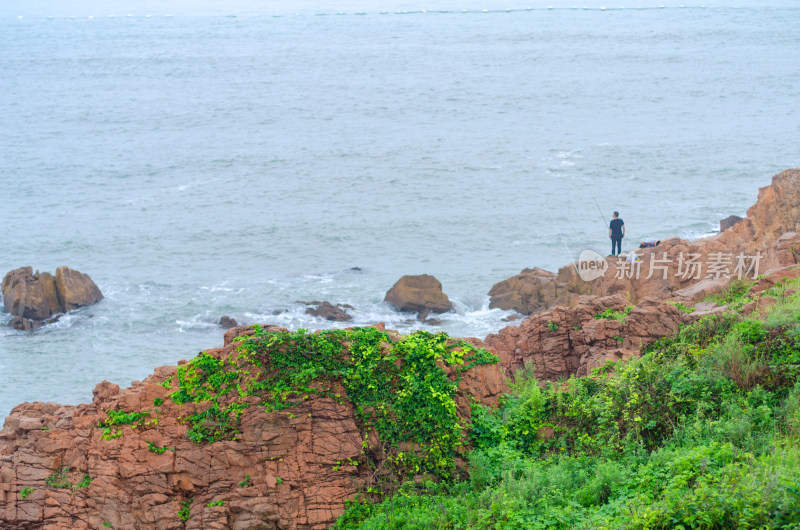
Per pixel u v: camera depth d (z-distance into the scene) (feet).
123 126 265.95
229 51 507.71
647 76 351.25
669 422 48.57
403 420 48.67
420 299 109.40
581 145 217.56
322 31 655.35
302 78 374.63
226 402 47.98
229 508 45.32
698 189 168.96
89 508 45.34
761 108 264.72
